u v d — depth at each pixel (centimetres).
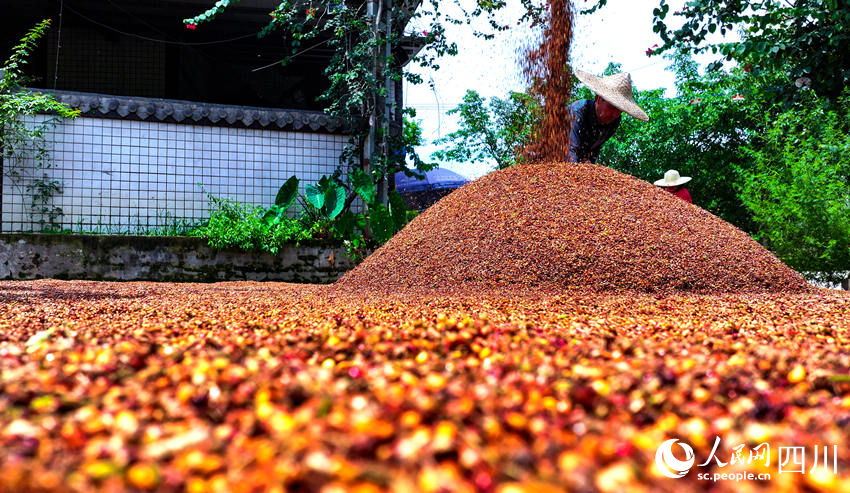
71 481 73
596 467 80
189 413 106
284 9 988
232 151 928
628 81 695
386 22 980
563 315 319
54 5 1104
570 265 523
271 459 80
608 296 464
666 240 551
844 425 103
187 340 199
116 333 224
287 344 198
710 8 859
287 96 1348
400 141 985
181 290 597
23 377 127
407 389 115
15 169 838
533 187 630
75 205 863
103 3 1115
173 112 892
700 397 119
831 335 254
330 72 1012
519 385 123
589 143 709
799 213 708
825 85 864
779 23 854
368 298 461
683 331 254
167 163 899
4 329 254
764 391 123
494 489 73
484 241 571
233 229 830
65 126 856
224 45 1269
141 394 115
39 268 767
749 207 800
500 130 1447
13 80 869
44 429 93
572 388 118
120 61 1190
